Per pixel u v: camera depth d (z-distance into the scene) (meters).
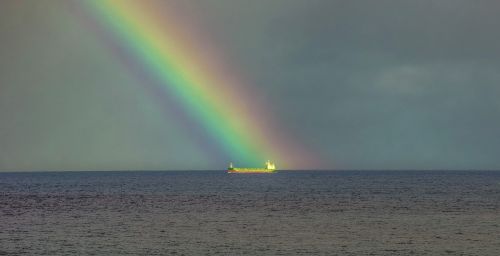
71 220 86.00
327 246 61.84
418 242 64.38
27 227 77.44
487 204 114.19
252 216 91.25
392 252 58.62
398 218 88.12
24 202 125.12
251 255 56.78
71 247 60.97
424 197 136.88
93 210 103.31
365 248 60.69
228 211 100.00
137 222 82.94
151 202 122.56
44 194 158.38
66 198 138.88
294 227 76.81
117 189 186.88
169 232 71.94
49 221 84.69
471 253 58.03
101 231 73.06
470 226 77.94
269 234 70.12
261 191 167.62
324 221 84.00
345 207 108.00
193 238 66.94
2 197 144.50
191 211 100.25
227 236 68.44
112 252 58.09
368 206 110.19
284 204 115.62
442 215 92.38
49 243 63.50
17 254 57.03
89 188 196.75
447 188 185.12
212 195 147.62
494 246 61.78
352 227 76.81
